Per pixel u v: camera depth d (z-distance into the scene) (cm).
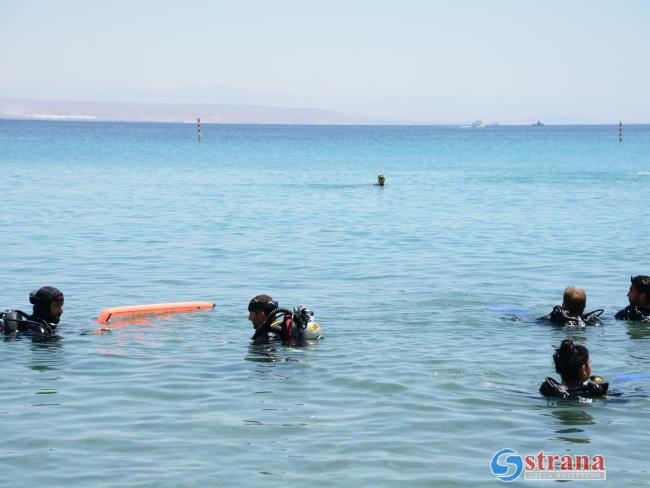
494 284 1598
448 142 15788
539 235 2384
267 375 970
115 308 1283
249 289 1548
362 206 3322
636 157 8581
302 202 3478
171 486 650
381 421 806
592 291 1540
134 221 2697
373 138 19238
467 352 1080
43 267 1783
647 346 1128
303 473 677
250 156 8544
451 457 714
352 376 964
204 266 1819
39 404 856
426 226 2625
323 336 1163
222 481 659
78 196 3606
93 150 9300
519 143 14800
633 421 812
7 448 731
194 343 1131
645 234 2394
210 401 870
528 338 1164
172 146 11338
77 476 669
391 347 1105
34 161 6700
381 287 1565
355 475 673
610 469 689
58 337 1159
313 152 10038
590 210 3152
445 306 1384
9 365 1012
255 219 2806
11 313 1170
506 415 828
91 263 1845
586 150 10888
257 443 744
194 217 2842
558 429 788
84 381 944
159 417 815
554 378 959
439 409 845
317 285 1590
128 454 718
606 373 995
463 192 4084
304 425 794
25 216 2792
